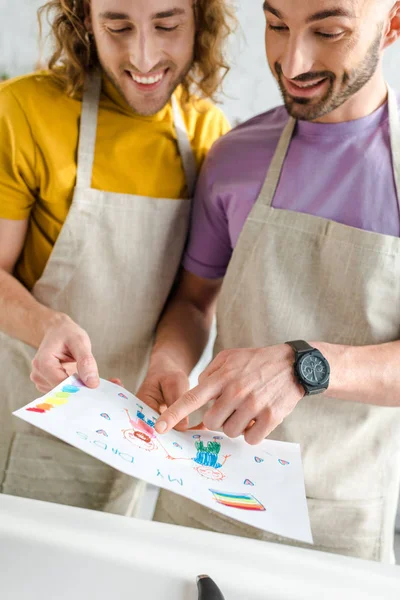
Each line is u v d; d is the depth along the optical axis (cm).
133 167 125
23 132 119
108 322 129
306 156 116
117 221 125
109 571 63
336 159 114
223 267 134
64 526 67
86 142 123
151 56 110
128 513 138
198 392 90
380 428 115
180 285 139
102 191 123
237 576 63
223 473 83
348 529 115
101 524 68
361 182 111
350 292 110
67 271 126
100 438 78
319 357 93
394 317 110
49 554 64
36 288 129
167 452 83
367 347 103
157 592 63
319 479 114
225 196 123
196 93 134
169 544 66
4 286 123
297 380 93
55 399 84
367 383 99
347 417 113
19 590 64
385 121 113
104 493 132
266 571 64
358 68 101
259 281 115
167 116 129
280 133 121
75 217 123
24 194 124
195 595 62
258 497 79
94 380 91
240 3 188
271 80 196
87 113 123
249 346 120
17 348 130
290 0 95
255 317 117
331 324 113
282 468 88
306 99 105
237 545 68
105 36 111
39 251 131
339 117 113
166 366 115
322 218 112
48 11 127
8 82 122
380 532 117
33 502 71
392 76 180
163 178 128
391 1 100
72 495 131
